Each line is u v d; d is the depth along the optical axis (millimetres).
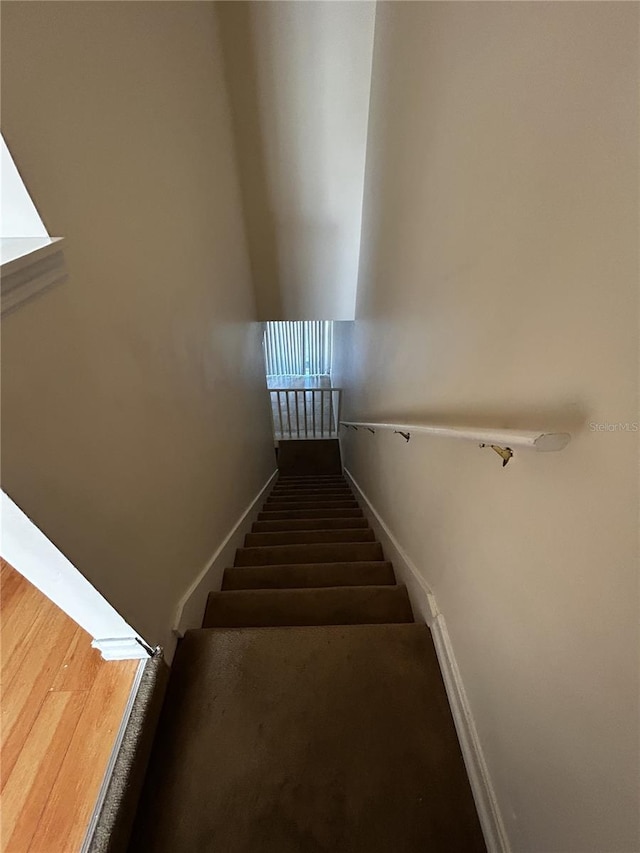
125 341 1039
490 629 977
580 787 655
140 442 1120
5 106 630
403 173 1721
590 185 572
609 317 547
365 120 2572
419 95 1424
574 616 656
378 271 2438
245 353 2916
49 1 728
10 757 997
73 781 958
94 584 900
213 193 1999
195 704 1198
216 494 1948
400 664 1305
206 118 1881
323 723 1162
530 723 800
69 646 1205
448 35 1104
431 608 1396
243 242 2861
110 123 963
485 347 969
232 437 2359
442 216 1243
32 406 695
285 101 2465
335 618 1618
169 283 1360
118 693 1106
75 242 812
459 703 1140
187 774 1056
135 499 1088
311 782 1047
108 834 884
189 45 1611
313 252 3182
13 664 1166
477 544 1046
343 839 961
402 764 1082
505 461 807
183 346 1492
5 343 631
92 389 881
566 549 672
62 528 782
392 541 2066
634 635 533
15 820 909
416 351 1622
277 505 3555
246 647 1346
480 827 982
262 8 2137
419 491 1602
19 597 1323
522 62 733
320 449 5512
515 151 783
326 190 2865
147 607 1158
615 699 572
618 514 549
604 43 523
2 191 677
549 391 705
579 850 659
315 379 6996
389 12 1853
